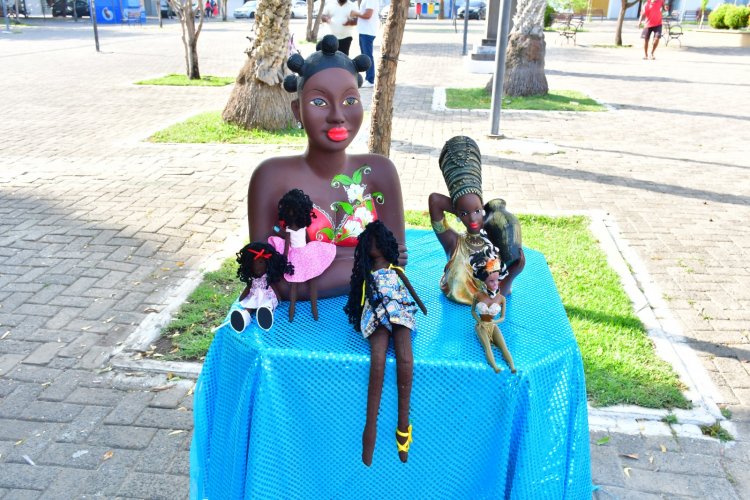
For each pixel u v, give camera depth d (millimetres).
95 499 3117
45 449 3438
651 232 6488
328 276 2783
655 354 4344
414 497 2580
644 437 3582
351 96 2758
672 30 28094
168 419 3691
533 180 8117
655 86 15500
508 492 2543
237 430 2443
